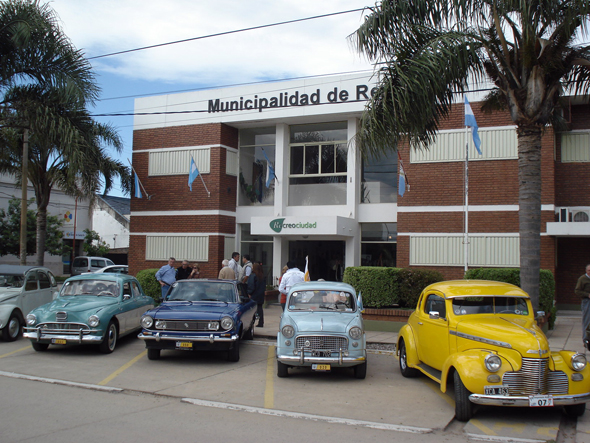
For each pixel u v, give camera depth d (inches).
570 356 278.5
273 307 795.4
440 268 712.4
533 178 406.6
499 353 278.2
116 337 465.1
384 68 420.2
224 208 865.5
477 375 270.5
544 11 390.3
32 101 683.4
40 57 681.6
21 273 534.9
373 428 260.1
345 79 785.6
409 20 422.9
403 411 291.6
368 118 421.1
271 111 826.8
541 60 404.5
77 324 431.5
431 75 397.1
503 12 397.1
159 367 397.1
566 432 265.4
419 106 407.5
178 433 243.4
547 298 544.7
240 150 901.2
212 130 864.9
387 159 814.5
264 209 876.6
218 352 467.5
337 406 298.7
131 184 915.4
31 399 300.7
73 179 764.0
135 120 921.5
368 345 505.0
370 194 820.6
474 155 708.0
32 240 1093.1
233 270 619.5
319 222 757.3
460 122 715.4
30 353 445.7
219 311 423.5
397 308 582.9
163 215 890.7
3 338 499.5
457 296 327.0
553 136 674.2
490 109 572.1
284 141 855.1
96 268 1225.4
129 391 323.3
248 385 344.8
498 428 265.3
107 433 242.1
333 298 401.1
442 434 254.5
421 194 727.7
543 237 670.5
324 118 824.9
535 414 290.4
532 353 269.9
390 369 407.5
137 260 903.1
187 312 414.6
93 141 791.1
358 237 818.2
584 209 676.1
